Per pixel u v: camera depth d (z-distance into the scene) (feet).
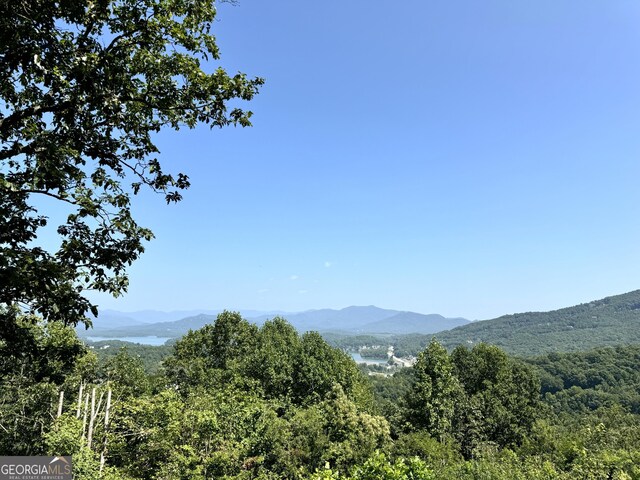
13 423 69.56
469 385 137.59
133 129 28.91
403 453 89.30
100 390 73.41
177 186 30.83
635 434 81.51
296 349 131.44
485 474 48.06
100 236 28.27
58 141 25.45
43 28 23.20
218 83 28.73
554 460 59.16
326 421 96.37
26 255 22.13
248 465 78.13
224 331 138.72
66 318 25.44
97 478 50.47
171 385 119.03
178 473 60.08
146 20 25.54
